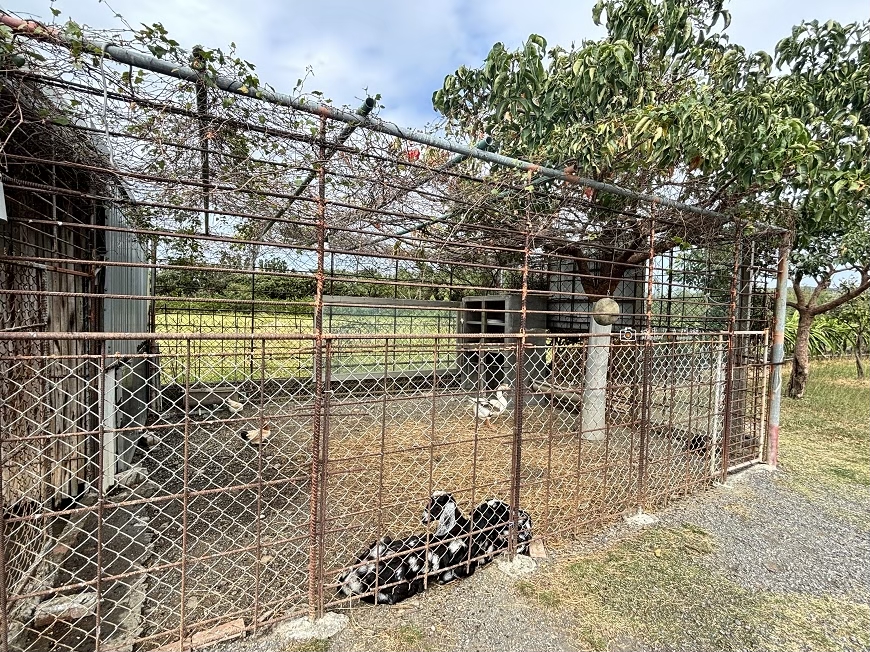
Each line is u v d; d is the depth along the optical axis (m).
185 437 1.84
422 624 2.16
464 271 7.11
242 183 2.45
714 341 3.88
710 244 4.31
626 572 2.65
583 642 2.09
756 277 4.57
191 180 2.28
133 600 2.26
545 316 7.57
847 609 2.38
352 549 2.74
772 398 4.45
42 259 2.10
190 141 2.21
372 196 3.09
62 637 1.99
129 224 4.29
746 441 4.69
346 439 4.88
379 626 2.13
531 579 2.55
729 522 3.30
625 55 3.12
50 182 2.81
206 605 2.24
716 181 3.62
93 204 3.19
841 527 3.28
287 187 2.63
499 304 8.13
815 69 4.55
